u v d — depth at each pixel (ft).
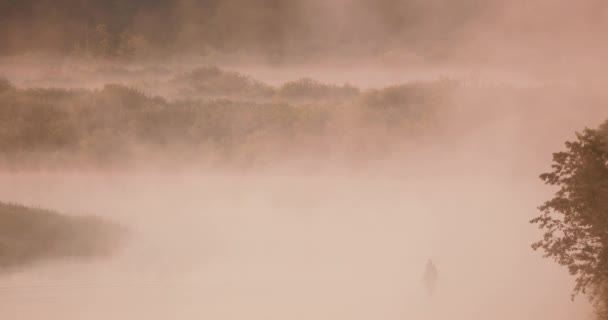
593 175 55.21
